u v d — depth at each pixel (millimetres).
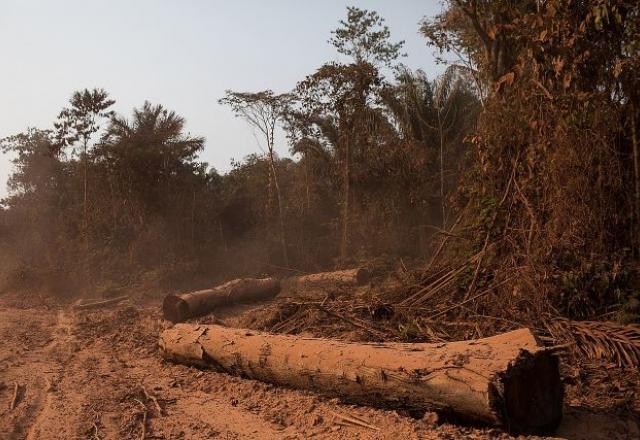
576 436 5109
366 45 22344
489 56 11109
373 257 20641
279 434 5422
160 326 11453
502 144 9508
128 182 24312
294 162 31375
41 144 34344
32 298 17984
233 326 10422
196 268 20781
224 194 28766
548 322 7672
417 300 9297
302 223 25312
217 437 5402
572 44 7672
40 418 6094
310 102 22609
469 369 5156
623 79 7746
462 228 10234
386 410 5738
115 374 7809
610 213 7840
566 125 7996
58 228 27547
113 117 25203
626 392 5895
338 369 6012
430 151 22766
